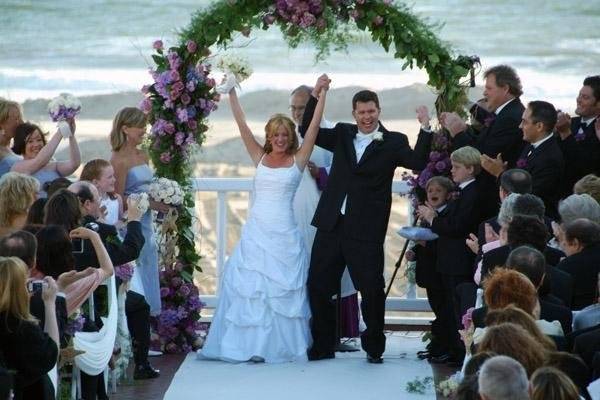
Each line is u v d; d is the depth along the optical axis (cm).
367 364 1870
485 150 1828
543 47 5034
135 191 1916
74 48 4953
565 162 1873
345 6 1916
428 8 5222
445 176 1892
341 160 1894
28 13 4972
